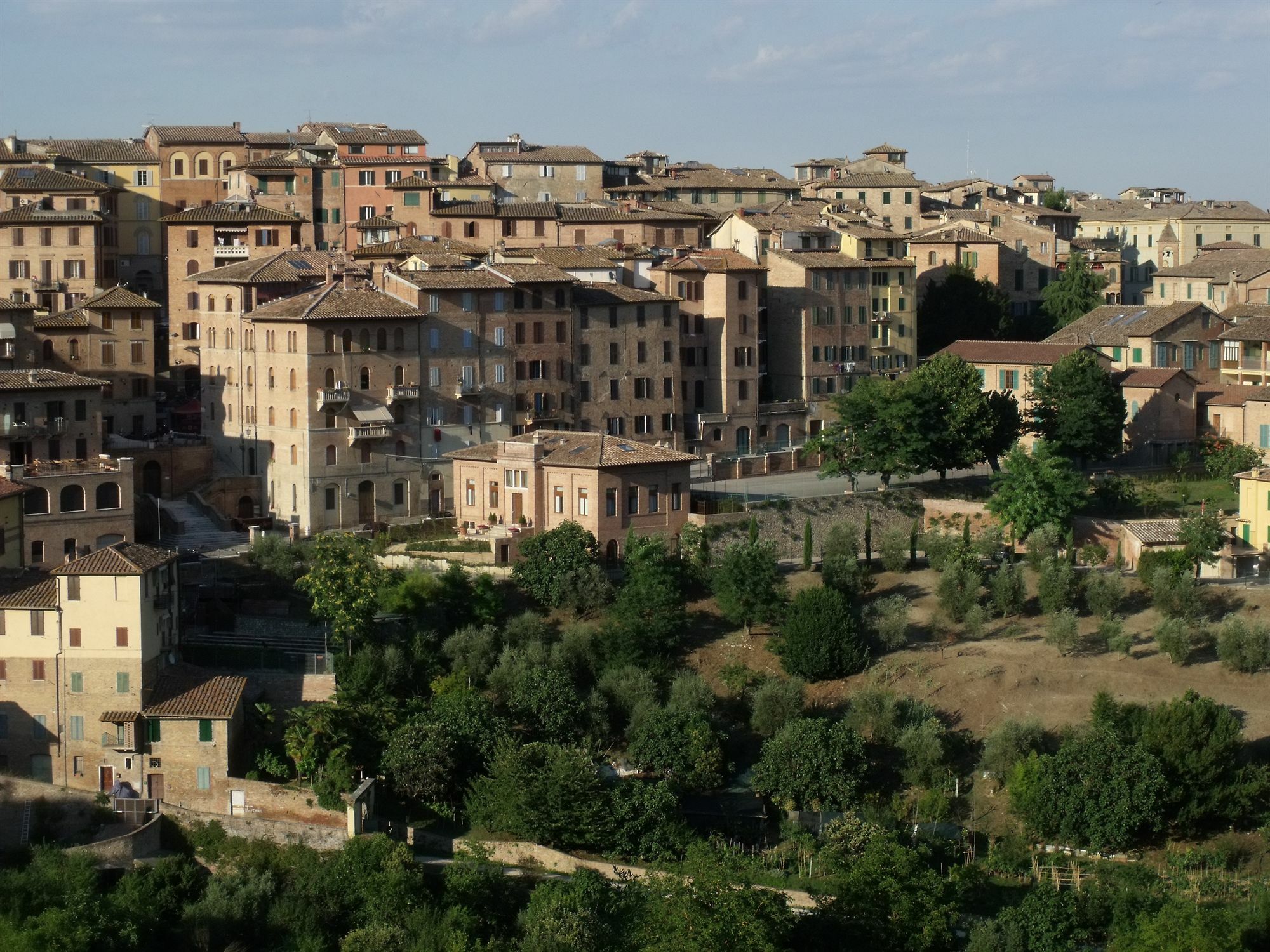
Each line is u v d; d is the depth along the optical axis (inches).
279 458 7480.3
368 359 7480.3
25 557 6604.3
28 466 6648.6
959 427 7869.1
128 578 5629.9
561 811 5398.6
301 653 6048.2
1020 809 5580.7
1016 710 6141.7
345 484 7416.3
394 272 7800.2
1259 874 5334.6
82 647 5654.5
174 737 5600.4
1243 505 7268.7
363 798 5477.4
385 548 7003.0
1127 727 5797.2
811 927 4830.2
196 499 7534.5
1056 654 6441.9
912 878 5000.0
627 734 5989.2
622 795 5492.1
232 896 5196.9
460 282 7746.1
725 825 5634.8
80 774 5664.4
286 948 5027.1
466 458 7367.1
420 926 4982.8
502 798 5472.4
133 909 5113.2
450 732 5718.5
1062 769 5536.4
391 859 5226.4
